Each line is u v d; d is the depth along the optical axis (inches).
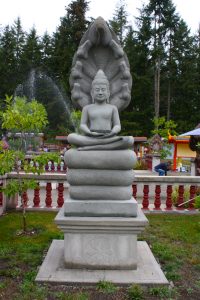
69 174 178.9
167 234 258.5
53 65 1299.2
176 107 1493.6
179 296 159.8
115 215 176.9
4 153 258.7
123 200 179.6
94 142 176.1
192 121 1434.5
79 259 177.9
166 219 306.5
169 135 879.1
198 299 157.2
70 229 175.9
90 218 174.1
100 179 176.6
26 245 226.5
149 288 163.8
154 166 752.3
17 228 268.8
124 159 174.2
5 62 1400.1
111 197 179.2
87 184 178.4
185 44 1467.8
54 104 1215.6
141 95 1365.7
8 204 325.4
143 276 171.5
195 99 1476.4
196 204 248.2
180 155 934.4
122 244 177.6
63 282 165.0
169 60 1408.7
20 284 168.2
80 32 1221.7
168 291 160.7
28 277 173.5
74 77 203.3
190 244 239.1
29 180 284.8
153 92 1386.6
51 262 188.1
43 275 170.9
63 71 1216.2
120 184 178.5
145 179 333.1
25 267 190.7
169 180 333.1
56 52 1272.1
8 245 226.7
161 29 1306.6
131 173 180.5
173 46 1418.6
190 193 338.0
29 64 1370.6
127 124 1268.5
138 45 1317.7
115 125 184.7
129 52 1334.9
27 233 257.0
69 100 1205.7
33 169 266.4
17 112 255.9
